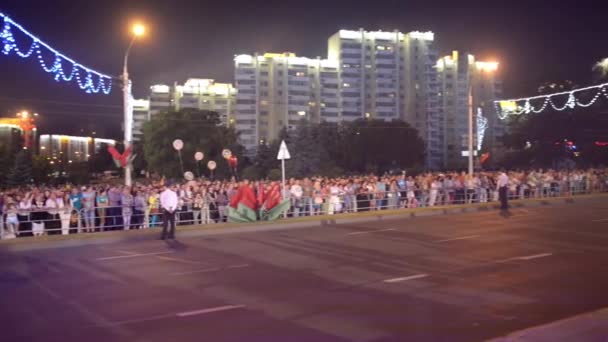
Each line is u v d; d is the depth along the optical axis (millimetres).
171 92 122750
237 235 19219
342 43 113875
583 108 60938
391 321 7863
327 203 25750
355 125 80125
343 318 8055
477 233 18281
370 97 114812
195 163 61375
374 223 22344
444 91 119188
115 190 20953
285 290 10008
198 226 20906
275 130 111750
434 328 7496
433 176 31141
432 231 19016
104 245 17250
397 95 115625
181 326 7695
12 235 18312
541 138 64125
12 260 14297
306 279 11008
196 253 14891
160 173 62062
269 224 21422
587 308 8570
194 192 22750
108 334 7367
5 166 45969
